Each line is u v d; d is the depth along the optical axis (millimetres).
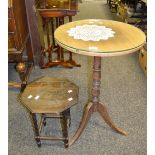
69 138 1720
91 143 1685
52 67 2777
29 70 2543
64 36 1437
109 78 2525
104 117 1731
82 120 1698
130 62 2902
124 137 1732
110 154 1596
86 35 1451
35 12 2445
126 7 3725
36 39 2619
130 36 1447
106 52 1230
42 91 1574
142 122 1876
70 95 1533
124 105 2078
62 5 2537
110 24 1675
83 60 2969
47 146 1666
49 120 1907
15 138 1737
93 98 1649
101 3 6352
